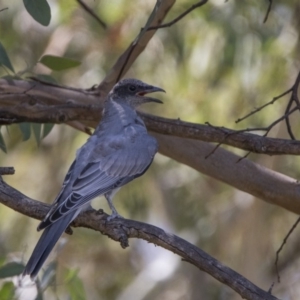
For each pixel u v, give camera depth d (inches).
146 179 584.1
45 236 270.8
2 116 341.1
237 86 530.3
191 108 535.8
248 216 578.6
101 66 560.7
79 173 306.7
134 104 344.8
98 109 346.3
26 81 369.4
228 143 312.8
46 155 579.2
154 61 543.8
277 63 528.4
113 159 316.2
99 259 622.5
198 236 592.4
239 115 527.8
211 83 535.8
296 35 530.3
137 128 332.2
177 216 597.9
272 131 527.8
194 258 256.4
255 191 353.4
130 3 533.0
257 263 577.6
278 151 300.0
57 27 567.2
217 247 588.7
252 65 527.5
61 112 343.3
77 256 618.5
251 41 526.0
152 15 295.4
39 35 571.5
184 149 360.8
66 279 332.5
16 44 562.3
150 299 627.5
